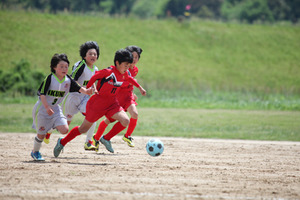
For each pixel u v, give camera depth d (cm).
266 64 15450
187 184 2019
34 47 13538
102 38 14762
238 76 14412
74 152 3106
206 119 6250
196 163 2694
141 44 14825
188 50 15725
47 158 2739
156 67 14088
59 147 2680
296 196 1853
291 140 4394
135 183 2003
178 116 6575
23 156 2794
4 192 1783
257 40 17038
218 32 17288
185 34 16788
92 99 2645
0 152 2973
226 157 3042
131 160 2753
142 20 17188
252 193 1884
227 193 1870
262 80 14238
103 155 2981
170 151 3312
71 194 1772
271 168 2583
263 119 6372
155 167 2470
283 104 8738
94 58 2898
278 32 17812
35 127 2577
